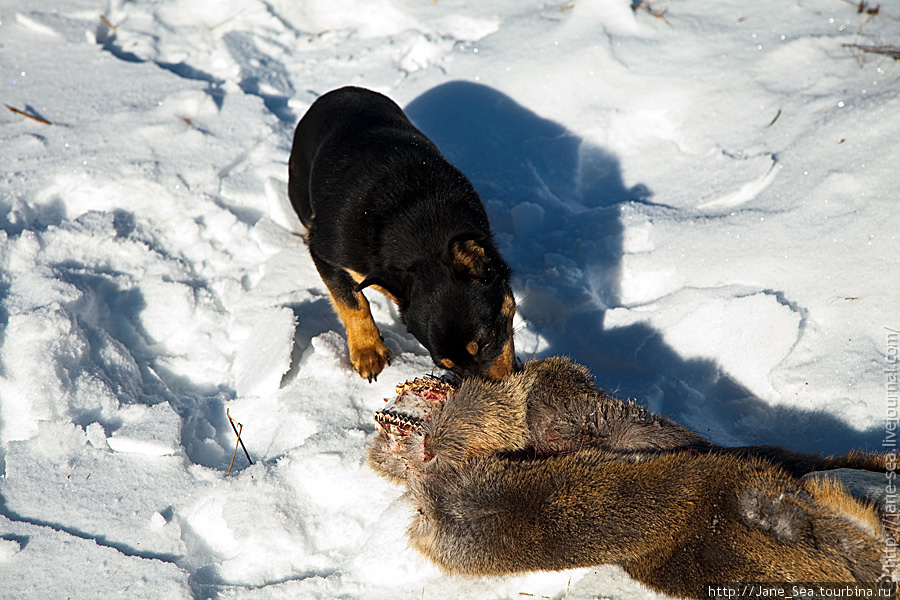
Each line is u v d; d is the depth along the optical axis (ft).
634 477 7.55
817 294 11.82
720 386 11.87
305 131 14.52
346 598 8.64
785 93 16.29
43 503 9.52
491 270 10.44
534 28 19.94
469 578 8.38
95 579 8.63
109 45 20.85
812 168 13.85
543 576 8.57
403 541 8.84
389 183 11.91
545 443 8.76
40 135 16.70
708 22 19.15
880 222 12.21
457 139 17.15
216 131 17.20
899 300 11.23
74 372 11.07
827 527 6.66
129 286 13.39
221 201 15.53
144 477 9.93
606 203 15.56
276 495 9.59
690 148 16.06
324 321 13.14
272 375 11.39
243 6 22.36
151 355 12.70
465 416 8.30
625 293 13.64
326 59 20.88
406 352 12.65
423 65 20.34
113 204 15.24
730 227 13.39
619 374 12.07
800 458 8.14
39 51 19.99
